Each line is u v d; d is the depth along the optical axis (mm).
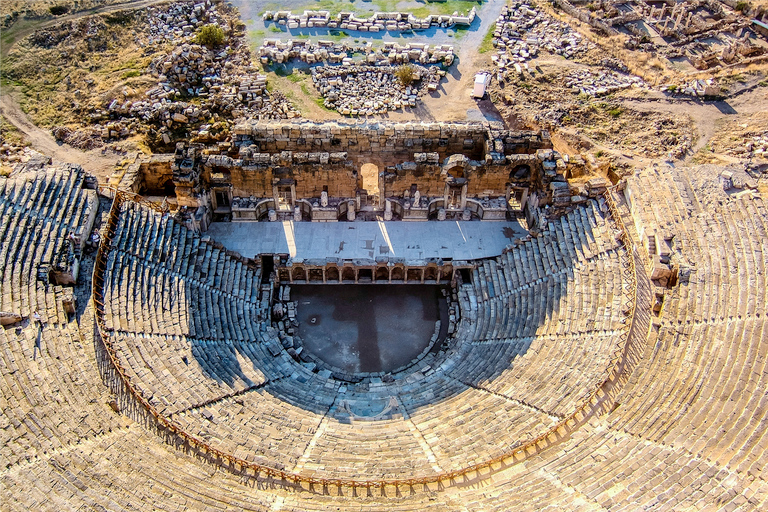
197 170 39625
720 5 69188
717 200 35531
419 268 39625
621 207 37938
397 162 42844
